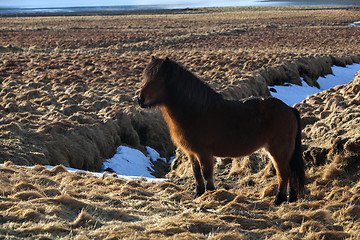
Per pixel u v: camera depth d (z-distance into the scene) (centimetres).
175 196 693
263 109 664
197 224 488
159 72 616
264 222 526
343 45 4819
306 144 1022
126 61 3325
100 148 1409
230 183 949
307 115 1355
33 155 1141
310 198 708
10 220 445
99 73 2747
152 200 649
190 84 629
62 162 1211
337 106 1268
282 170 684
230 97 2116
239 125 648
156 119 1733
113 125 1553
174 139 680
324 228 505
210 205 616
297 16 10925
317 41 5206
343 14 11362
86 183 770
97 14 14112
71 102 1847
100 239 418
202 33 6322
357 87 1526
